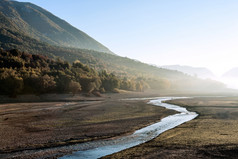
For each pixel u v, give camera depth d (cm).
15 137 2405
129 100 8794
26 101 7538
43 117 3841
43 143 2211
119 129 2877
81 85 10806
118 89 14212
